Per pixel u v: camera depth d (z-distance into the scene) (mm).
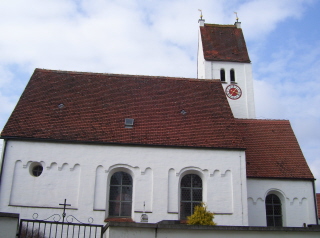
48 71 33375
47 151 26672
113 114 29797
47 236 24656
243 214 26406
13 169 26109
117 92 32125
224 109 31219
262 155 32625
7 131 26938
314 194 30875
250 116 43344
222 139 28312
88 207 25766
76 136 27328
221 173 27188
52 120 28453
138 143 27266
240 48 46344
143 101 31484
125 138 27625
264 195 30531
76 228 25188
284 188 30828
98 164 26688
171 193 26562
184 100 32031
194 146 27500
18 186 25828
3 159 26203
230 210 26453
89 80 33062
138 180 26641
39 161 26422
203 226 16328
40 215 25344
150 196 26359
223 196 26734
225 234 16406
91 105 30406
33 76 32594
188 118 30125
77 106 30125
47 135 27078
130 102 31219
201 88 33531
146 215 25844
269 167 31641
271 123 35844
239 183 27047
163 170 26938
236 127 29453
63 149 26797
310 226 18172
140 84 33375
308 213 30422
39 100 30156
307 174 31391
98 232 25203
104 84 32812
